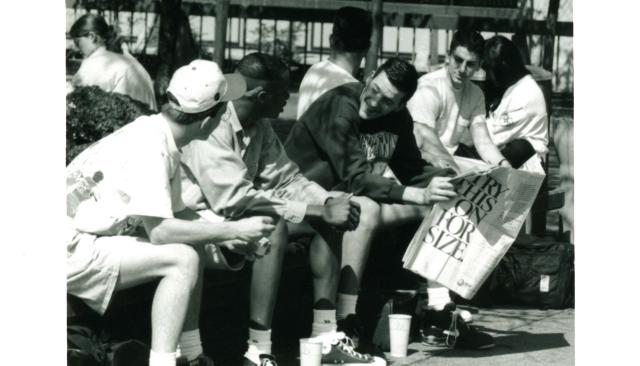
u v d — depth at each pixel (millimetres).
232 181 4992
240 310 5566
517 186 5520
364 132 5812
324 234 5285
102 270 4340
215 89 4465
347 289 5555
